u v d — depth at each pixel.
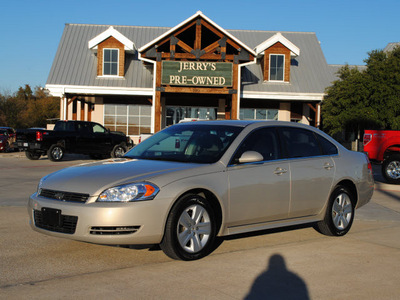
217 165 5.33
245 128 5.85
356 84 23.53
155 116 23.41
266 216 5.75
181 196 4.93
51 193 5.03
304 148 6.34
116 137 21.86
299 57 30.34
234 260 5.13
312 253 5.52
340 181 6.56
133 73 27.56
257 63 29.41
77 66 27.55
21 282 4.28
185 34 25.38
